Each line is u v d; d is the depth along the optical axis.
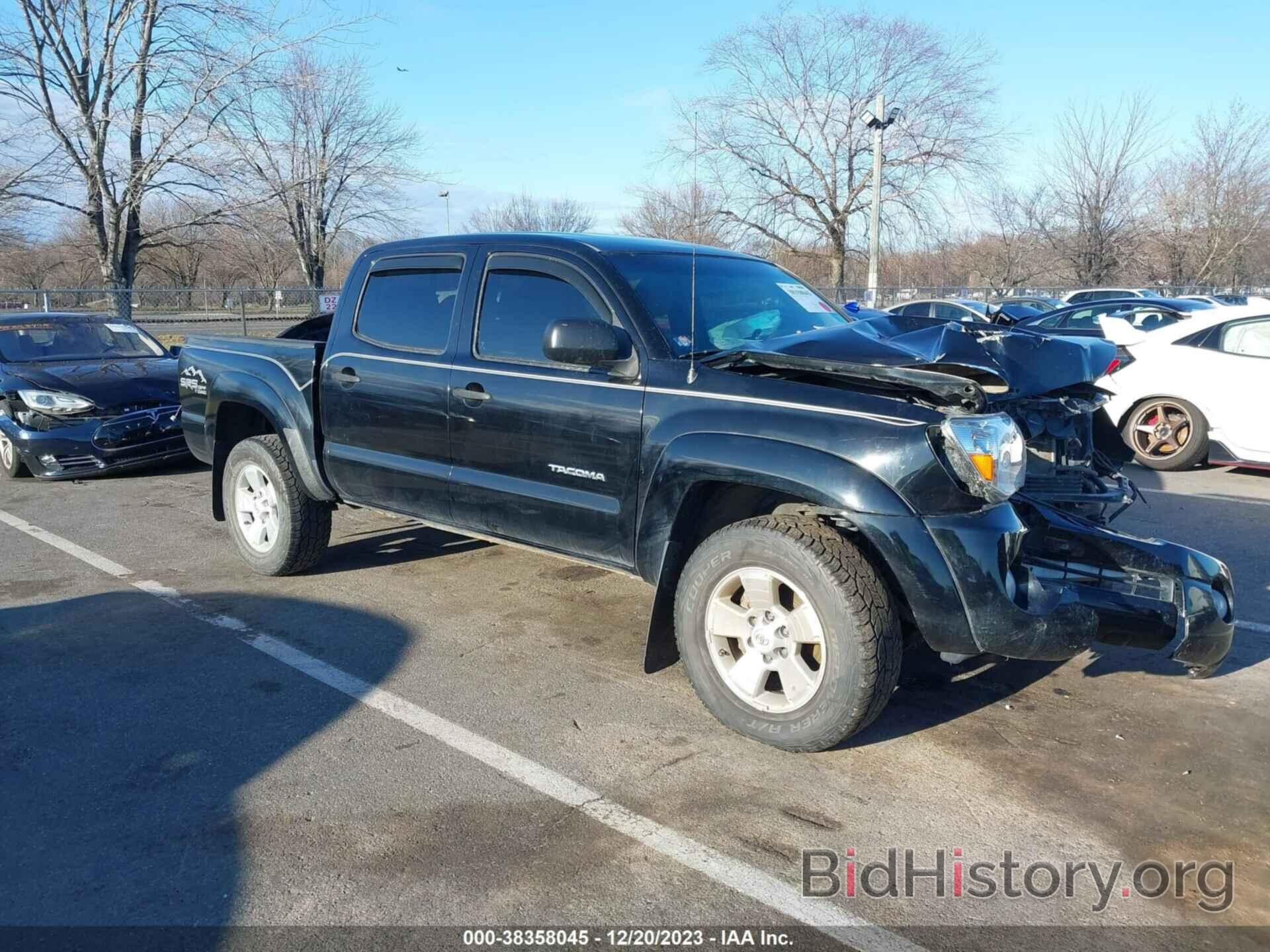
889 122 25.33
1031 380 4.55
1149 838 3.09
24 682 4.26
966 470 3.29
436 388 4.59
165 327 22.69
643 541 3.87
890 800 3.30
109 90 18.95
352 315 5.17
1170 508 7.49
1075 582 3.85
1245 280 38.09
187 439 6.24
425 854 2.98
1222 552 6.24
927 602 3.30
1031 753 3.63
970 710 3.99
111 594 5.47
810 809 3.24
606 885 2.83
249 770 3.49
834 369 3.52
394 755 3.59
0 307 20.50
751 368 3.75
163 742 3.70
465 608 5.21
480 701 4.06
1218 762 3.57
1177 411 8.99
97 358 9.62
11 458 8.85
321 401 5.25
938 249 33.88
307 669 4.39
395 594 5.43
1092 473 4.88
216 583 5.66
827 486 3.35
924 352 3.95
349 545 6.43
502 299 4.45
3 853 3.00
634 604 5.29
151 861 2.95
